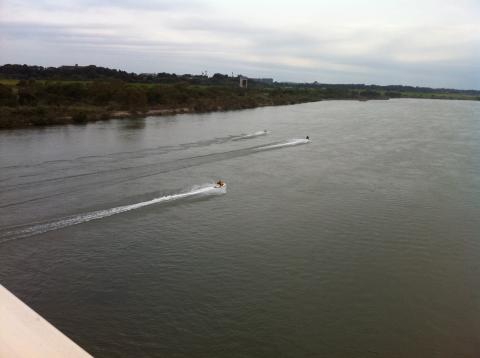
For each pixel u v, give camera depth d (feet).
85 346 57.57
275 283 73.10
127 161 147.02
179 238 89.76
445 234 93.71
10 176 123.34
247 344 58.44
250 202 111.65
